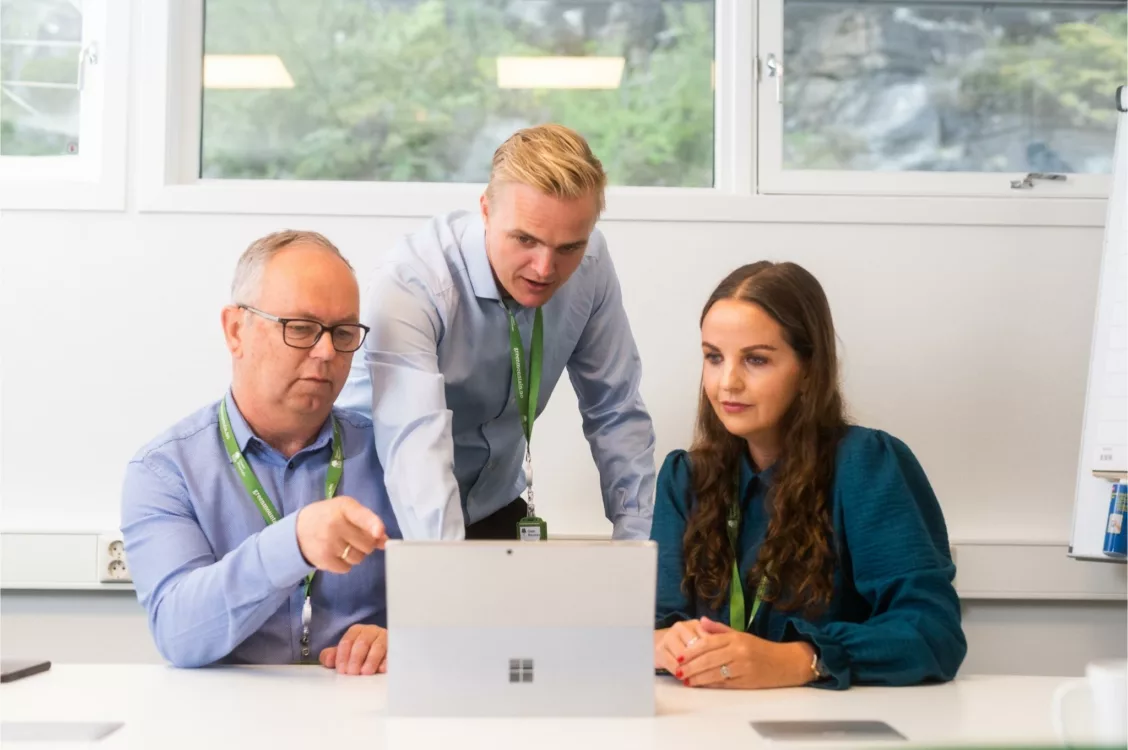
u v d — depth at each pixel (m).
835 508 1.63
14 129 2.65
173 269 2.55
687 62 2.72
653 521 1.80
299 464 1.75
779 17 2.71
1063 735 0.93
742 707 1.24
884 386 2.63
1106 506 2.43
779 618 1.63
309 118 2.68
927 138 2.77
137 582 1.62
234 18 2.67
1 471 2.53
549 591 1.17
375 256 2.58
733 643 1.38
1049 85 2.78
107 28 2.59
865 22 2.76
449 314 1.95
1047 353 2.65
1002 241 2.65
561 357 2.17
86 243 2.55
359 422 1.84
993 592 2.57
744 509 1.72
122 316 2.55
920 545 1.56
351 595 1.70
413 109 2.69
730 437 1.74
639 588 1.18
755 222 2.62
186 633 1.47
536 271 1.81
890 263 2.64
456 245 1.98
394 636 1.17
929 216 2.64
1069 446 2.65
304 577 1.52
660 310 2.60
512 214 1.77
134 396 2.54
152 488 1.67
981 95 2.78
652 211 2.60
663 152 2.72
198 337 2.55
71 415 2.54
